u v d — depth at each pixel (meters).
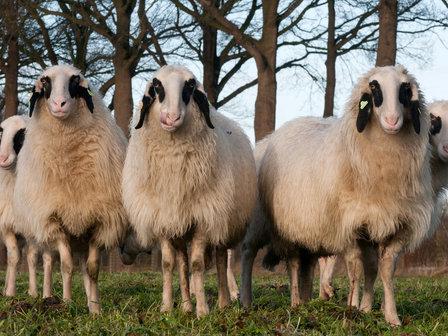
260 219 7.95
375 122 5.95
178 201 6.14
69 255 6.82
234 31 15.90
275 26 16.00
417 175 6.05
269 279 12.67
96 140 6.73
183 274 6.57
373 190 6.09
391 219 6.11
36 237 6.95
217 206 6.32
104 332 5.18
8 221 8.24
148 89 6.02
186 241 6.57
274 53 15.99
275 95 16.03
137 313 6.12
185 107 5.91
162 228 6.28
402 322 6.03
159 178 6.13
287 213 7.10
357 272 6.56
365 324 5.70
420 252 16.06
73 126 6.59
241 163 7.10
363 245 6.55
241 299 8.00
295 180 7.01
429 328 5.64
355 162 6.08
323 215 6.53
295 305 6.99
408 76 5.99
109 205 6.79
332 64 18.83
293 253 7.32
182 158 6.06
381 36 13.52
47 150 6.60
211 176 6.29
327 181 6.39
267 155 7.93
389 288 6.12
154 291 9.16
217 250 7.11
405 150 5.96
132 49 17.33
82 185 6.67
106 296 7.96
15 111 18.34
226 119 7.50
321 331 5.39
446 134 7.18
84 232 6.84
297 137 7.61
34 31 19.97
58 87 6.41
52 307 6.17
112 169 6.86
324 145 6.64
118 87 17.36
